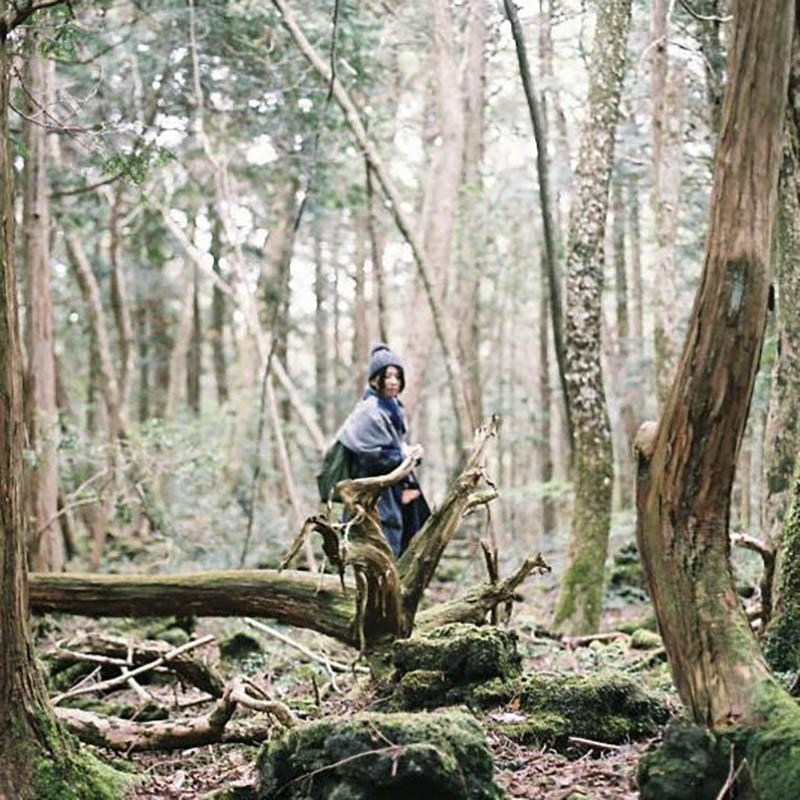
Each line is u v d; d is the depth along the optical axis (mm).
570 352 10406
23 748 4629
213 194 19969
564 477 26609
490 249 24891
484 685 5949
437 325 13641
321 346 27938
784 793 3791
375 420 7863
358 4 14383
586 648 9109
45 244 13070
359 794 4172
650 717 5559
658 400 13680
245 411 21328
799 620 6016
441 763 4129
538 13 13227
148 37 14891
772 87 4004
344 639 7121
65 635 10086
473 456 7145
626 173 17797
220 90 15297
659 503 4297
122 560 15938
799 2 5945
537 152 10898
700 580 4246
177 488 18047
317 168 16328
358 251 24453
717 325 4090
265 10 13914
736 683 4129
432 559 6957
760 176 4039
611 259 25469
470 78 18281
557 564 15453
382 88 18359
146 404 26922
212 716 5844
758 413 14734
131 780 5148
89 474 17156
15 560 4645
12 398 4598
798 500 6180
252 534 16000
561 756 5246
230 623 10805
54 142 15734
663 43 11992
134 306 27719
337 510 10797
